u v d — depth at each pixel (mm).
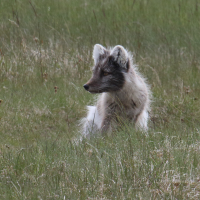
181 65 33625
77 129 24594
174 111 26984
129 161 15633
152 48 36625
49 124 25484
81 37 37219
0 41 36094
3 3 44438
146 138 18375
